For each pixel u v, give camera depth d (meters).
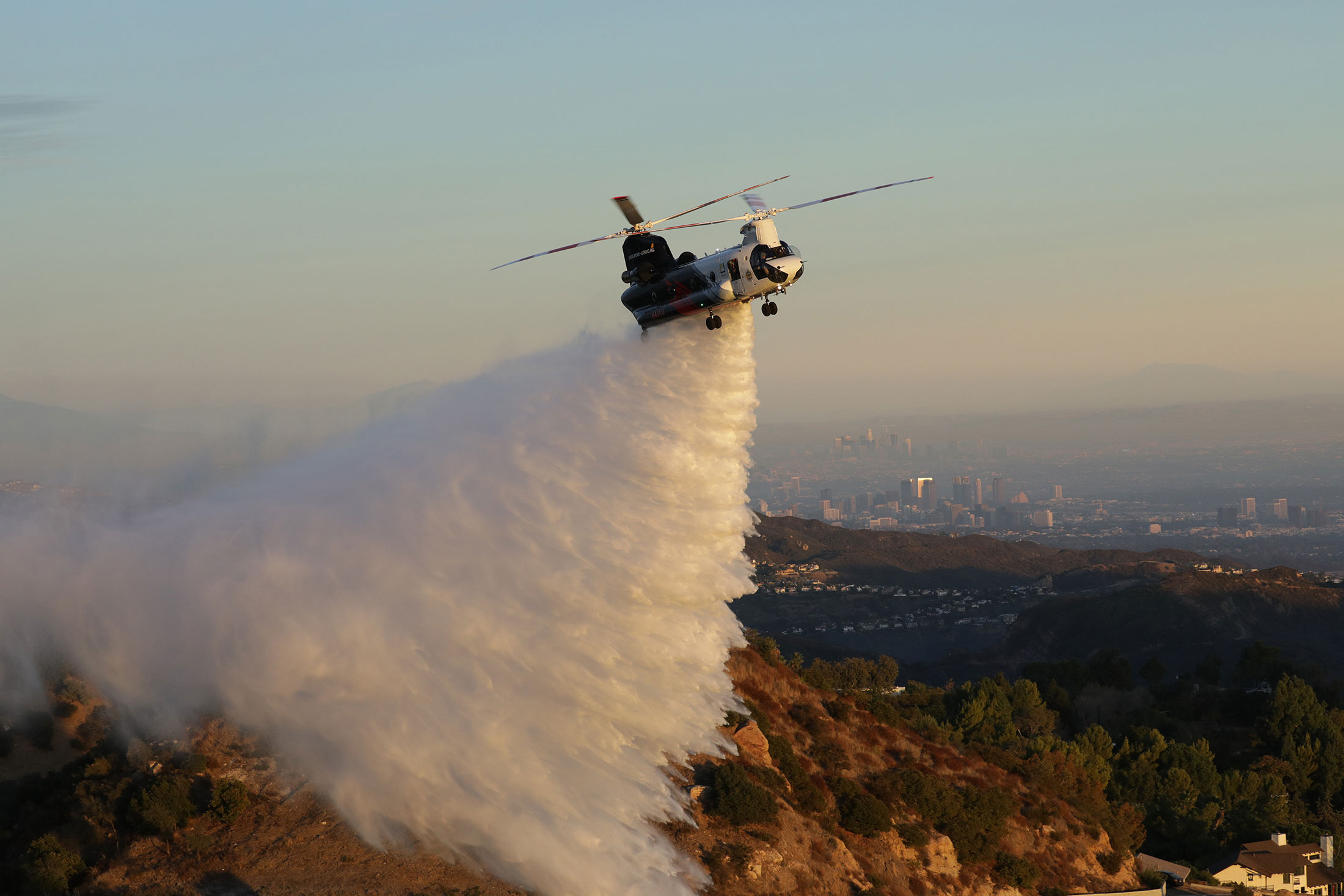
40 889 38.47
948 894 54.66
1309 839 79.75
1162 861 71.38
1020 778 69.44
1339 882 73.38
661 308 41.62
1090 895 60.53
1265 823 80.88
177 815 42.59
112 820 41.97
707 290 39.41
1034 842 62.78
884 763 63.94
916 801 58.44
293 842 42.78
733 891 45.66
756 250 37.84
